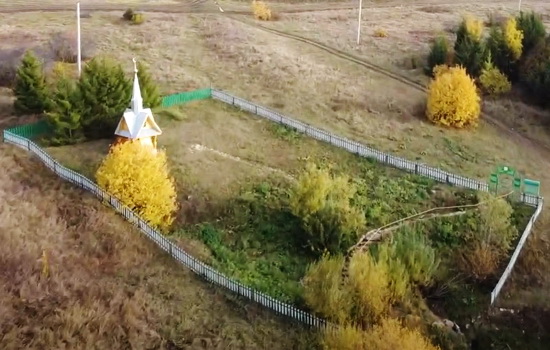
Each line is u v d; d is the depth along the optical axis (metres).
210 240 31.58
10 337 23.08
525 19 55.12
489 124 47.09
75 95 37.75
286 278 29.38
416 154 41.28
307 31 63.94
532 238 33.28
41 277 26.02
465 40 53.59
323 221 31.06
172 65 52.03
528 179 39.75
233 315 26.16
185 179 35.28
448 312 28.92
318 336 24.61
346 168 38.50
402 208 34.88
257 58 54.16
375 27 65.56
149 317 25.27
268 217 33.56
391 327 23.30
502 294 30.22
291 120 42.56
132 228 30.31
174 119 41.97
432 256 29.12
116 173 31.00
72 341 23.44
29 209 30.23
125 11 67.00
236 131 41.56
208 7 72.06
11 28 58.69
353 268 26.25
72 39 53.84
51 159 34.25
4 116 41.19
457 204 35.25
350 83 51.19
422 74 54.31
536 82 50.25
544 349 28.16
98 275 27.30
